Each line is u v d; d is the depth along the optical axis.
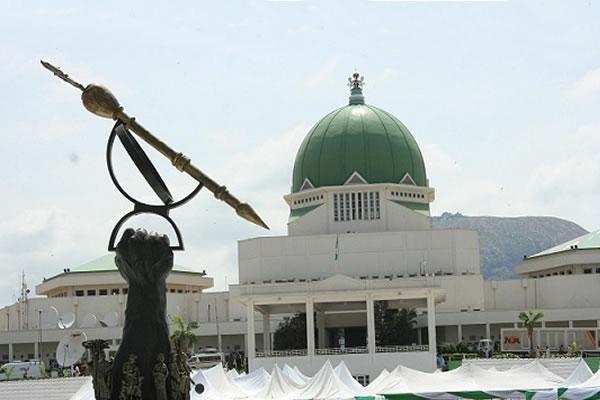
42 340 167.00
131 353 35.56
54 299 174.38
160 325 36.16
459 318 161.75
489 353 145.38
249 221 37.16
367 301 133.62
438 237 164.38
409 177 168.75
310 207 170.12
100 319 173.62
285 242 165.12
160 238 36.53
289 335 153.00
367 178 167.12
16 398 108.94
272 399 80.38
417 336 160.38
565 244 186.38
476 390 78.75
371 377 130.12
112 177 37.19
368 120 170.12
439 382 81.00
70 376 126.56
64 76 36.56
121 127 37.06
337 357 130.88
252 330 134.62
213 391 79.88
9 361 166.25
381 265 163.62
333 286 133.75
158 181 36.97
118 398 35.25
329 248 164.12
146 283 36.22
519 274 192.62
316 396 79.25
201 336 171.88
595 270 177.38
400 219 165.88
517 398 81.00
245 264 166.50
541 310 162.62
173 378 35.62
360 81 176.25
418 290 133.12
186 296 177.38
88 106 36.62
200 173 37.09
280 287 134.62
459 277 163.38
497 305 170.38
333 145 168.62
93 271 183.38
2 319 176.75
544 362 123.38
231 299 173.00
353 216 166.62
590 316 160.62
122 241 36.50
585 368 81.94
